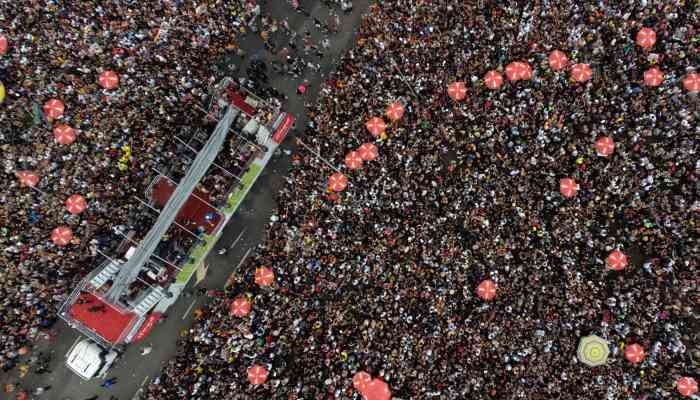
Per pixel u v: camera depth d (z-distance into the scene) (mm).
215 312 30828
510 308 28781
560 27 30828
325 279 30172
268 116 31250
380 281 29859
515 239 29641
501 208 30000
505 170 30297
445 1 31688
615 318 28625
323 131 31750
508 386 27875
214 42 32656
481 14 31422
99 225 30516
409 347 28562
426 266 29828
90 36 31281
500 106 30531
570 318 28594
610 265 27375
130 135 30906
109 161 30750
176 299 32250
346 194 30812
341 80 32250
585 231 29469
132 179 31016
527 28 30766
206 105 31672
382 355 28516
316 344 29250
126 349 31781
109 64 31141
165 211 27266
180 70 31688
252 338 29500
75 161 30656
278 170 33469
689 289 28625
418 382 27969
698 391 26828
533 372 28094
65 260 30172
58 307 30609
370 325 29062
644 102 29734
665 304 28797
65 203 30234
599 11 30672
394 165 30875
